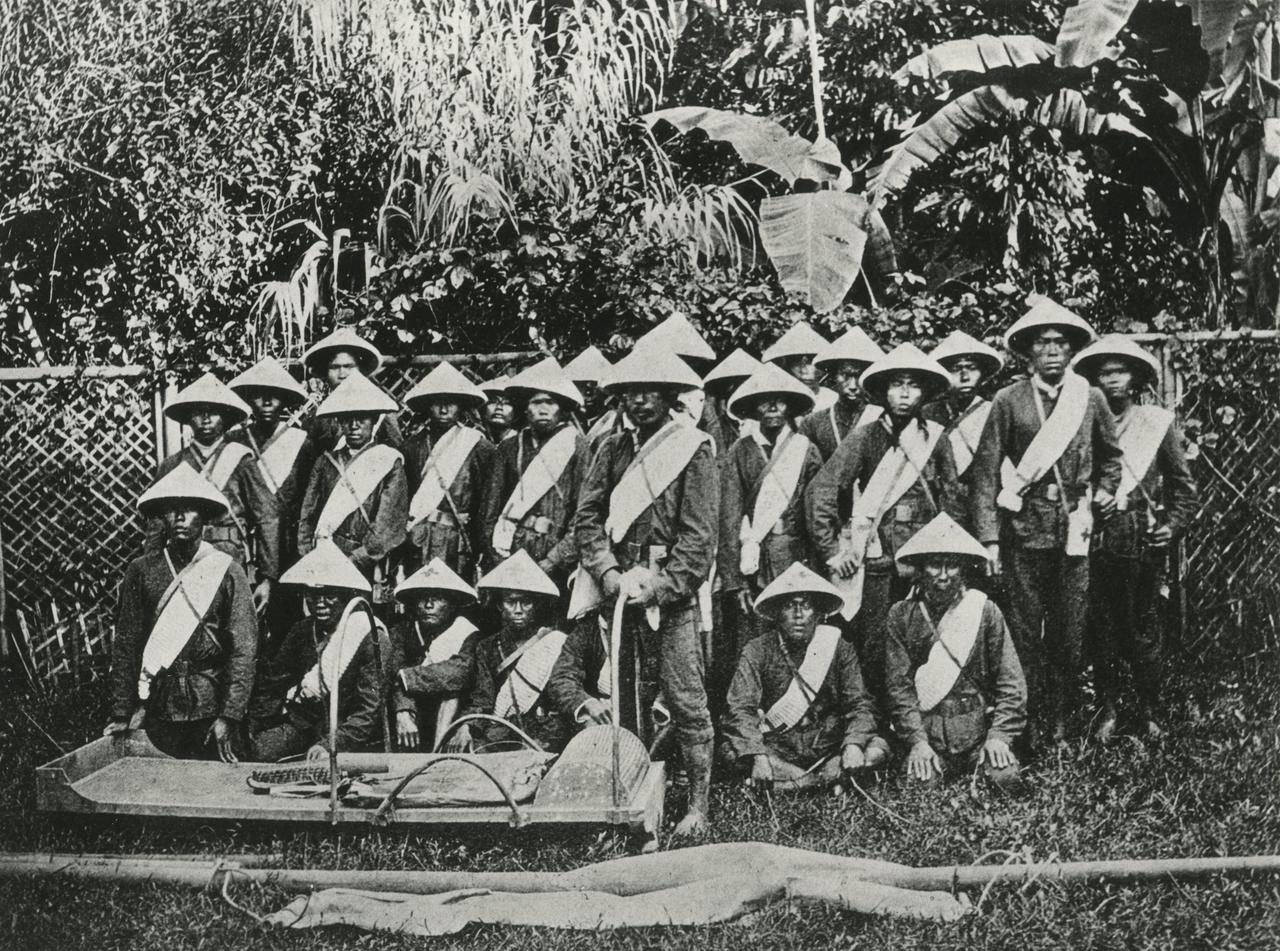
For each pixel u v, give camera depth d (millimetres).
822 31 9594
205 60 8953
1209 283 8492
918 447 6219
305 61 9016
